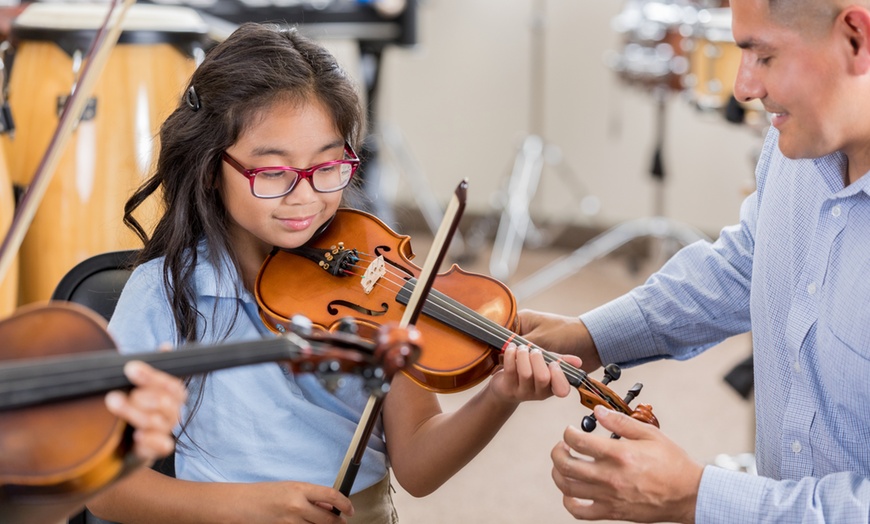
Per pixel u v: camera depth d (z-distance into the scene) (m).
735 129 4.15
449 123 4.75
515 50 4.56
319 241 1.51
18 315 0.99
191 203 1.40
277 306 1.40
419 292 1.09
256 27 1.42
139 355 0.93
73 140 2.38
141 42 2.41
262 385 1.34
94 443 0.91
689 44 3.29
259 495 1.26
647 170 4.18
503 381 1.25
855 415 1.22
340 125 1.38
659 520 1.18
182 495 1.27
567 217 4.59
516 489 2.69
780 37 1.08
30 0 3.10
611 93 4.41
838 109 1.09
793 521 1.14
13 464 0.90
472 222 4.76
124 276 1.51
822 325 1.23
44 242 2.43
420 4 4.62
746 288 1.50
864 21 1.04
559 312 3.79
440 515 2.57
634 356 1.55
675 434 2.95
